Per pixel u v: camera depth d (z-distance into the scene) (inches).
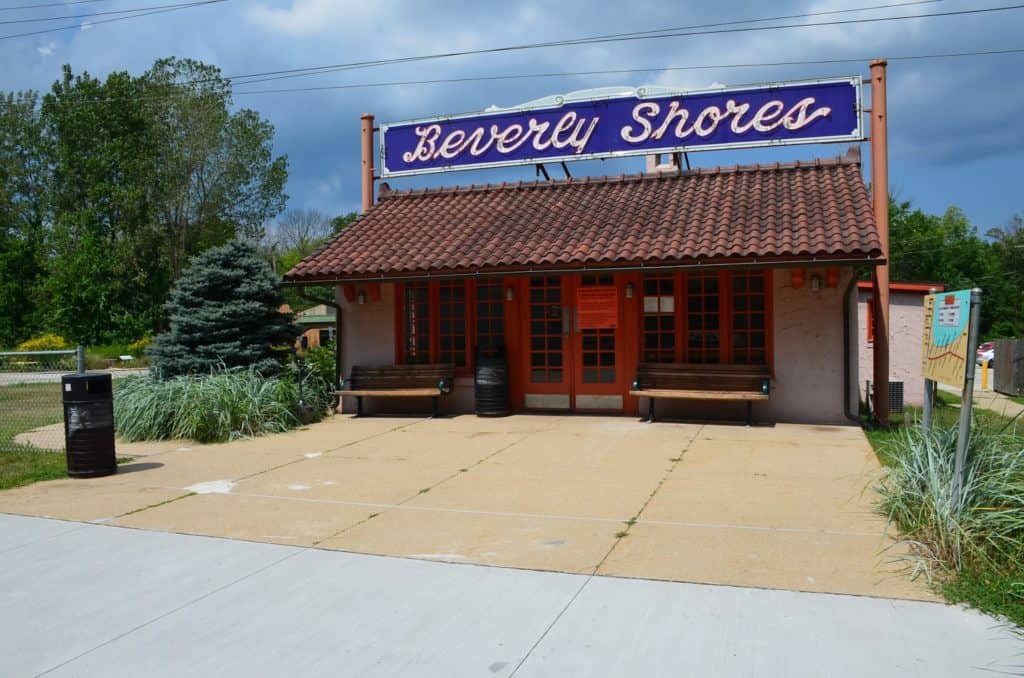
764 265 410.3
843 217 439.5
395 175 601.9
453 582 207.9
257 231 1975.9
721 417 464.4
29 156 2092.8
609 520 263.3
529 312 511.5
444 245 506.6
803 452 368.2
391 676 157.3
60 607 198.7
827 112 497.4
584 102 549.6
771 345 454.0
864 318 683.4
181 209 1876.2
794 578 203.6
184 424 440.1
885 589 194.5
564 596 195.6
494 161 572.7
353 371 529.7
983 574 195.6
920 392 676.7
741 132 515.8
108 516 284.0
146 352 553.6
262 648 171.9
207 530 263.6
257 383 489.1
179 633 181.2
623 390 491.5
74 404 350.0
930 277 2055.9
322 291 1843.0
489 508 283.1
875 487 267.9
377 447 411.2
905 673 151.8
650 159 591.5
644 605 188.2
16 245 1935.3
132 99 1861.5
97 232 1849.2
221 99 1863.9
